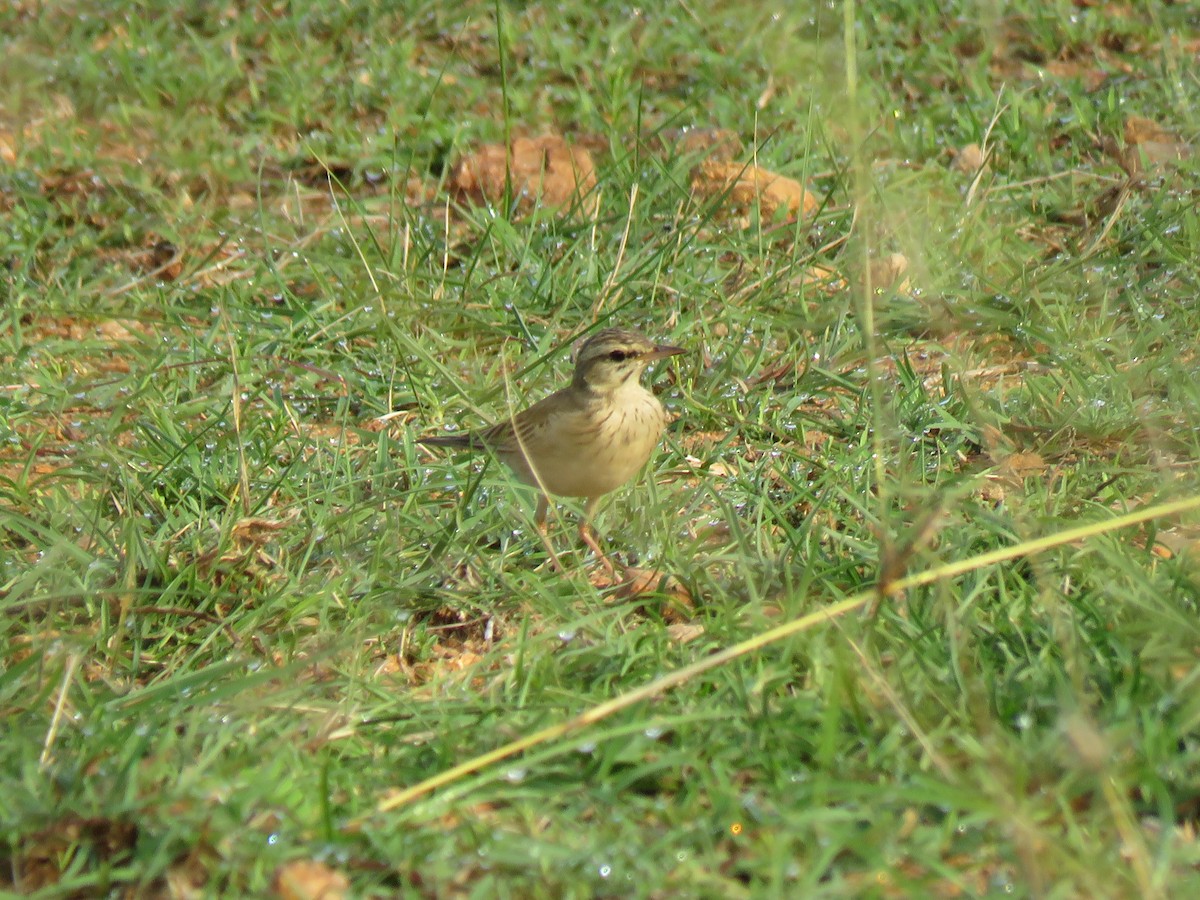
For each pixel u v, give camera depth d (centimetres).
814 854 717
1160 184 1582
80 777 793
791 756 799
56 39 2141
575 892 711
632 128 1864
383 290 1466
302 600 1028
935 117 1830
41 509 1174
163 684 896
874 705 810
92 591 1003
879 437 855
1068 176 1653
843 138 1501
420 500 1183
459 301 1488
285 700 889
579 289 1498
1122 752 765
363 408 1360
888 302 1405
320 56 2119
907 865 724
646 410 1140
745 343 1441
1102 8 2170
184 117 1922
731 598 995
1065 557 986
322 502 1173
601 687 907
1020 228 1569
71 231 1683
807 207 1662
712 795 764
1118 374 1263
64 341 1481
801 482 1165
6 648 965
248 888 735
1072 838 704
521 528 1134
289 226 1673
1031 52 2052
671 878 714
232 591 1060
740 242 1559
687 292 1489
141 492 1178
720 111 1881
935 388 1325
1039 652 877
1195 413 1177
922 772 754
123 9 2266
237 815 762
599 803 781
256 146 1881
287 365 1390
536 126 1903
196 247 1653
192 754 838
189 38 2180
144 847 752
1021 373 1348
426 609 1052
